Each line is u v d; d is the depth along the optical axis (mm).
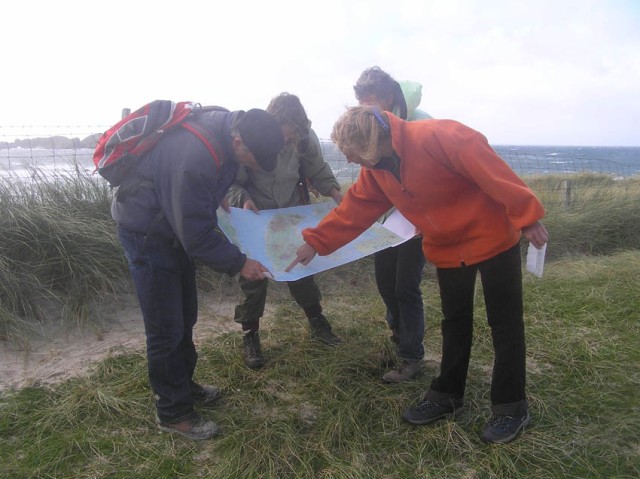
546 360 3439
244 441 2562
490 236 2363
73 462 2434
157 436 2639
